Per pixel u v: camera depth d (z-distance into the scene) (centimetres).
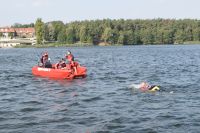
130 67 4959
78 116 1897
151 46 16188
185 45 17162
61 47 16188
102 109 2066
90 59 6962
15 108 2117
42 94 2636
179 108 2072
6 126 1711
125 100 2333
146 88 2738
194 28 17925
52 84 3178
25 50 13050
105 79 3519
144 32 17625
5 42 17912
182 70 4416
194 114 1922
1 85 3144
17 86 3073
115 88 2878
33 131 1627
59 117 1880
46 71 3656
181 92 2616
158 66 5094
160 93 2577
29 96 2550
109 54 9038
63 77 3512
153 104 2189
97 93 2644
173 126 1694
